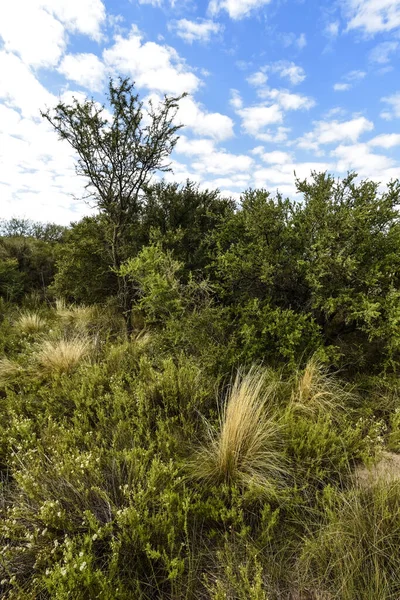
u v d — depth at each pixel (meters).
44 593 1.52
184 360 3.41
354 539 1.60
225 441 2.19
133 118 4.44
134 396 2.89
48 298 7.79
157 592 1.57
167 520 1.70
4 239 8.80
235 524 1.75
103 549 1.72
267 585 1.53
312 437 2.25
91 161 4.62
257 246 3.59
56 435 2.47
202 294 3.87
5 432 2.53
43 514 1.68
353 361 3.39
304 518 1.85
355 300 3.17
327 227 3.25
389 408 2.83
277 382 2.96
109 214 5.02
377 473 2.00
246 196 4.07
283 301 3.75
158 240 4.80
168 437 2.34
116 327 5.44
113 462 2.08
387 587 1.40
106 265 5.87
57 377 3.44
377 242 3.29
